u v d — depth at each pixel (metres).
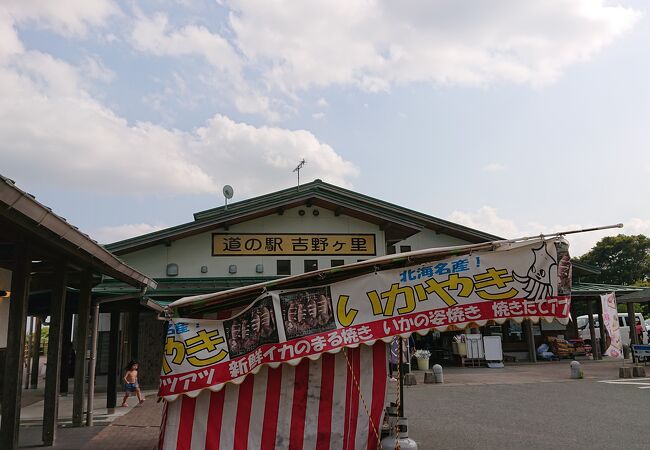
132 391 13.49
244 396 5.95
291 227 20.06
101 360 22.31
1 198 4.56
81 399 10.18
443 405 11.85
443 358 24.14
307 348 5.62
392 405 7.03
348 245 20.20
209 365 5.70
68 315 16.14
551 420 9.73
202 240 19.62
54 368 8.48
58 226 5.86
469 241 23.77
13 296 6.88
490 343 21.78
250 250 19.72
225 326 5.84
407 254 5.93
